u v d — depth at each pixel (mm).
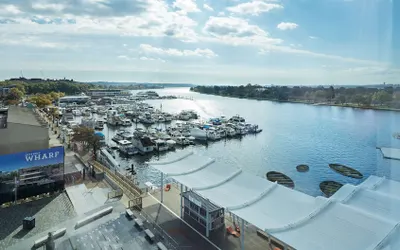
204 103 145750
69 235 18953
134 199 24109
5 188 23344
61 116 85125
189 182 21156
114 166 38281
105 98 147125
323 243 12859
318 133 53281
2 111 38000
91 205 23438
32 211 22406
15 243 18031
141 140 53562
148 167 44156
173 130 69875
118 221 20938
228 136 68562
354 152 38406
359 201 15484
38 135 28000
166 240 18703
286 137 63688
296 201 17328
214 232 19750
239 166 46781
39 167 24766
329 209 15305
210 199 18484
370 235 12133
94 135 45719
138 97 171750
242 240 17328
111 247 17672
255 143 62531
